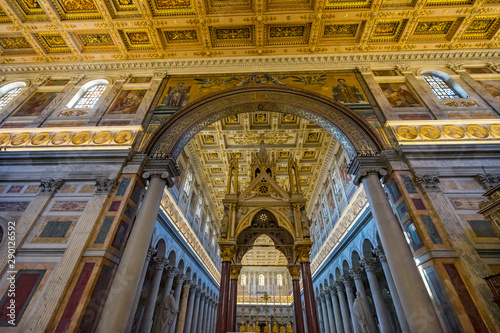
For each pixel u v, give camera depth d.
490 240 6.57
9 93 11.82
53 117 10.23
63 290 5.87
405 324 7.95
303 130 17.06
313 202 23.28
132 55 12.36
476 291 5.79
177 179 15.63
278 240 11.47
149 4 10.52
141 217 7.44
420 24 11.26
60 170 8.30
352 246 14.03
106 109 10.52
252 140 18.11
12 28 11.06
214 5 10.65
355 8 10.62
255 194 11.17
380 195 7.67
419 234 6.84
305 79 11.69
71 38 11.60
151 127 9.81
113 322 5.70
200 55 12.38
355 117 9.80
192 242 17.52
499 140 8.43
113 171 8.16
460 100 10.12
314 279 22.08
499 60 11.67
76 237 6.78
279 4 10.62
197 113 10.55
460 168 7.89
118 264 7.00
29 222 7.12
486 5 10.38
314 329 7.93
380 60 12.20
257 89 11.20
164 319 10.44
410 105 10.17
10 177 8.17
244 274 29.30
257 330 9.00
